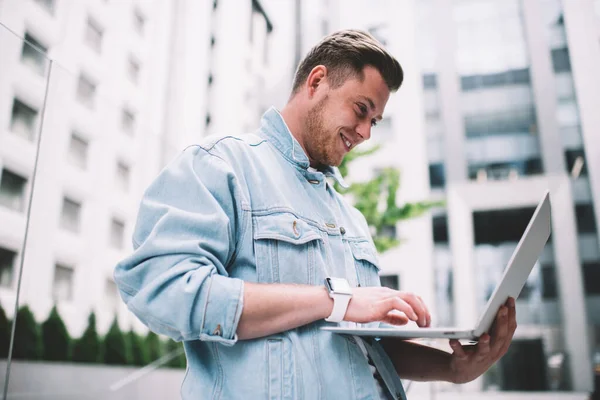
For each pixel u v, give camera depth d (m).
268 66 18.30
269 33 18.59
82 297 18.86
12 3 14.85
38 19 16.12
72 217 18.95
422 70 18.39
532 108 17.50
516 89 17.72
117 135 19.00
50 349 11.02
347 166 5.32
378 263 0.95
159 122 18.97
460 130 17.80
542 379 15.34
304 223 0.77
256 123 18.16
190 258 0.64
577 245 16.38
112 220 19.23
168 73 19.12
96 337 10.43
